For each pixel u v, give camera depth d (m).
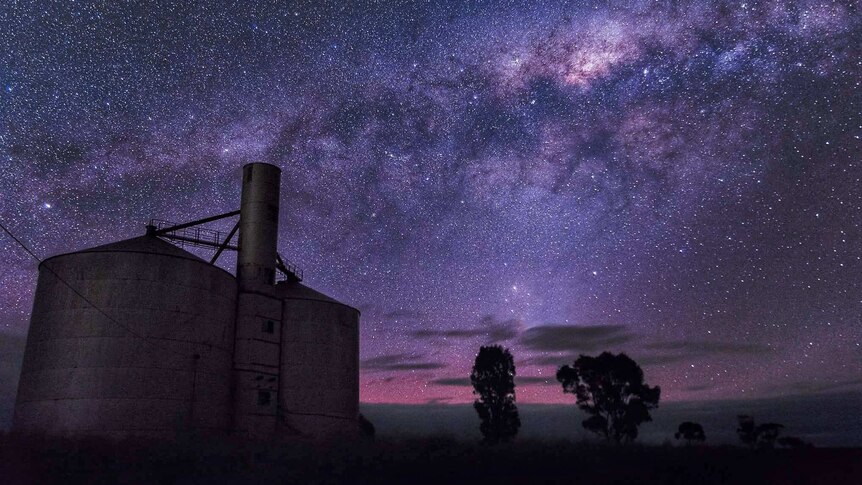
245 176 42.03
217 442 27.78
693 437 38.94
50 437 26.25
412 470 22.14
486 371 49.97
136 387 31.08
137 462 22.11
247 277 39.22
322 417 39.16
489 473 21.67
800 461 24.83
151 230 37.91
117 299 32.28
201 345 34.09
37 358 31.78
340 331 42.44
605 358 48.88
